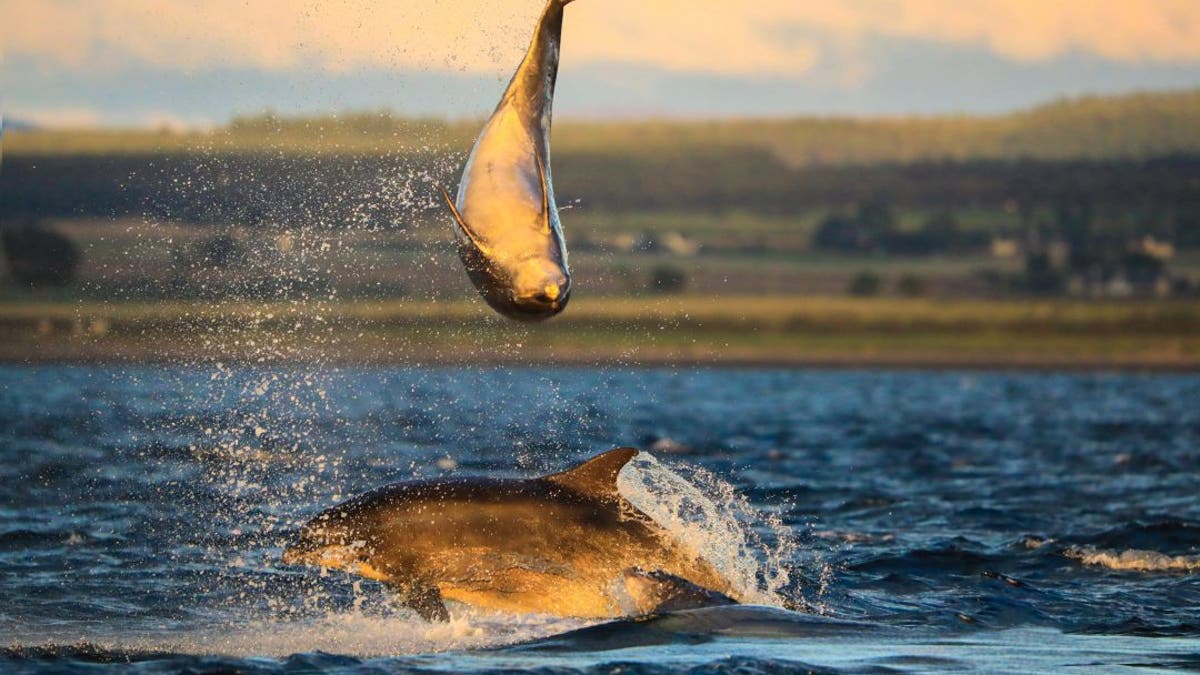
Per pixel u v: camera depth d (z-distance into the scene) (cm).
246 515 7781
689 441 12862
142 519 7581
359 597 5684
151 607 5503
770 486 9312
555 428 14062
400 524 5034
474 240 3972
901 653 4681
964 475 10162
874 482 9638
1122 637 5009
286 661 4512
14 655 4584
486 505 5084
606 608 5062
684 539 5619
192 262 17325
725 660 4488
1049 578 6088
